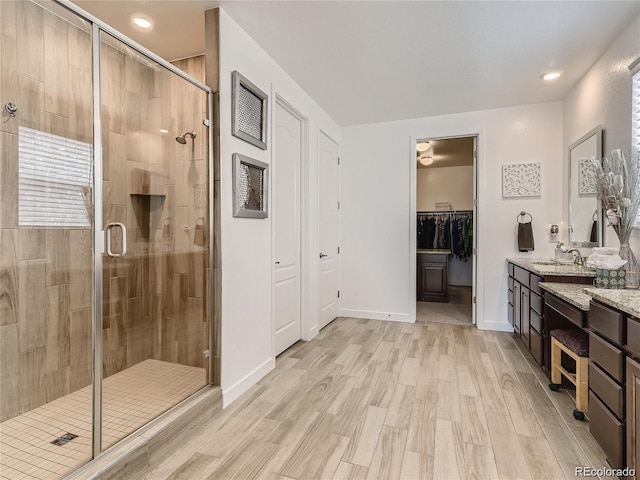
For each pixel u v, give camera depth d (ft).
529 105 12.35
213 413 6.76
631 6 6.87
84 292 6.88
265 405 7.18
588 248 9.94
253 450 5.71
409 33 7.88
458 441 5.91
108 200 7.42
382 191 14.32
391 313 14.23
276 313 9.95
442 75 10.00
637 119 7.29
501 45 8.37
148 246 8.25
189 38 8.25
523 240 12.16
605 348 5.12
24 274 6.44
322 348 10.71
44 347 6.67
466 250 23.02
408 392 7.72
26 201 6.44
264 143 8.63
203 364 7.32
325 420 6.59
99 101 6.66
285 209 10.45
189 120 7.34
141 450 5.22
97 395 6.43
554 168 12.09
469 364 9.37
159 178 7.86
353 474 5.14
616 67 8.11
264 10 7.11
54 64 6.61
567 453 5.58
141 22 7.58
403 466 5.30
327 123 13.28
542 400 7.32
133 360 7.98
